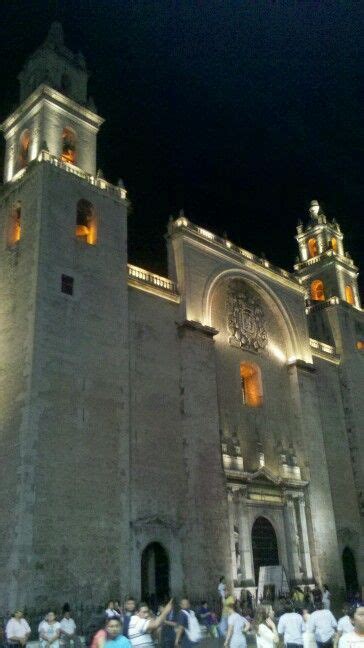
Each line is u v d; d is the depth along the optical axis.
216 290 44.53
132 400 35.25
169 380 37.97
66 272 33.88
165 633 14.81
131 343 36.78
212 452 37.59
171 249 43.28
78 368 32.19
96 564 29.08
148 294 39.34
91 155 40.59
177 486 35.50
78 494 29.59
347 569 46.12
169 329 39.56
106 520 30.36
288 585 36.53
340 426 51.91
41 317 31.50
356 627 7.54
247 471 40.62
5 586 26.34
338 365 55.00
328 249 62.84
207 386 39.31
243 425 42.06
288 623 15.55
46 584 26.72
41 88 39.56
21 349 31.22
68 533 28.47
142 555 33.16
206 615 28.91
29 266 33.16
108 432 32.25
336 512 47.31
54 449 29.41
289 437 45.62
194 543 34.03
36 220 34.09
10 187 37.59
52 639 18.97
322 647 15.55
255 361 45.69
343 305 57.91
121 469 32.09
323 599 35.69
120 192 39.62
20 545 26.47
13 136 41.38
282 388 47.28
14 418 29.80
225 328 44.19
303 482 43.75
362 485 50.22
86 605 27.84
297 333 50.00
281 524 41.31
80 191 37.06
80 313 33.56
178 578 33.28
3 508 28.17
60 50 42.78
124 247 38.09
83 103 41.69
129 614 12.55
